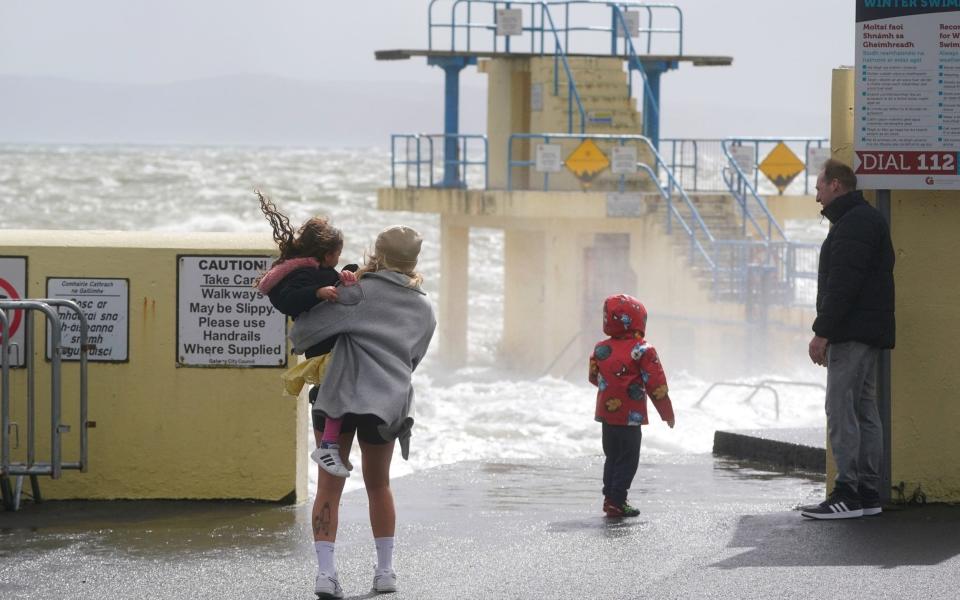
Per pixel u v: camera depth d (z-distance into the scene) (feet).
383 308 43.24
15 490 58.85
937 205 55.11
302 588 44.62
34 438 58.23
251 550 50.26
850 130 55.31
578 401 123.03
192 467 60.13
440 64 183.21
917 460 55.88
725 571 45.80
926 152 53.98
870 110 54.13
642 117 189.67
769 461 78.43
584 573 45.98
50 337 59.62
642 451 91.81
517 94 191.31
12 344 59.72
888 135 54.08
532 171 187.01
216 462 60.13
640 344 58.54
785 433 80.79
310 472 74.90
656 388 57.93
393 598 43.16
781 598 42.39
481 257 365.20
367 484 44.04
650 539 51.39
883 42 53.93
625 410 58.44
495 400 125.08
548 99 183.73
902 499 56.03
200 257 59.57
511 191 168.66
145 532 53.52
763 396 122.31
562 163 173.68
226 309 59.62
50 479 60.18
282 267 43.37
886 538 50.34
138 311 59.72
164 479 60.18
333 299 42.68
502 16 182.80
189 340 59.82
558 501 64.69
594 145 169.68
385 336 43.01
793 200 187.11
